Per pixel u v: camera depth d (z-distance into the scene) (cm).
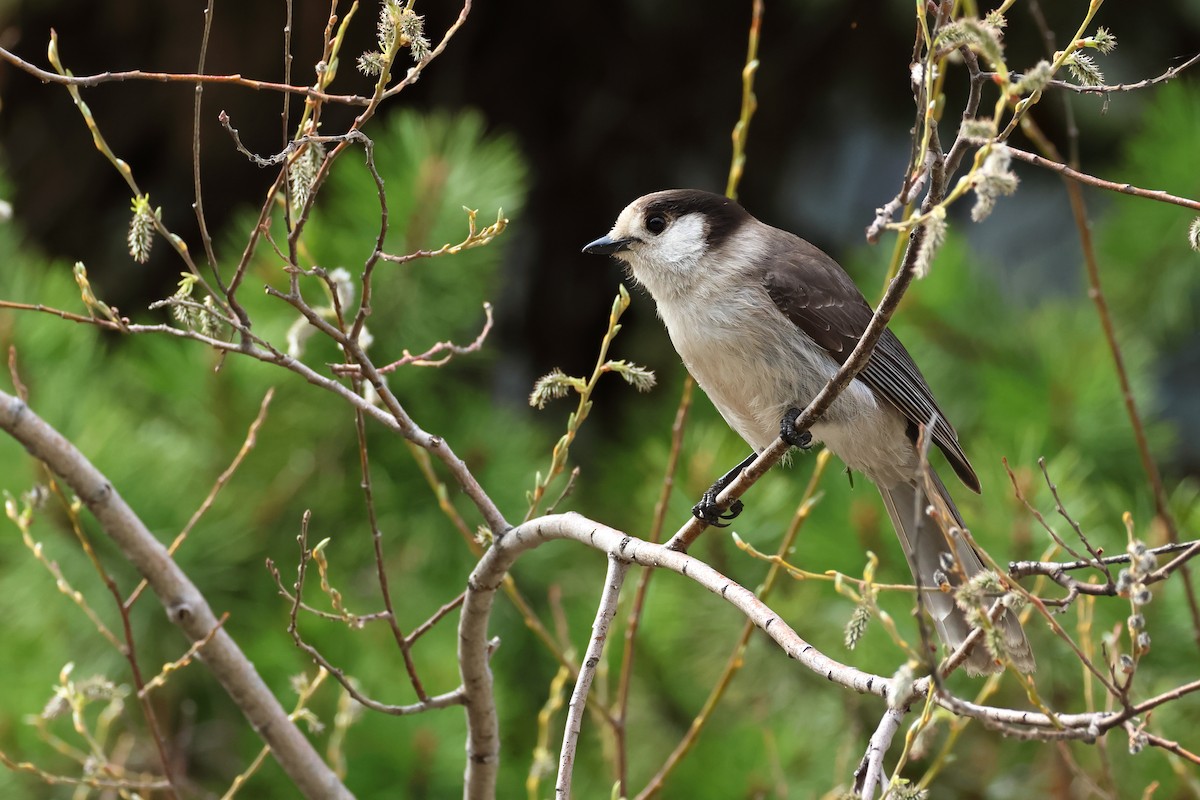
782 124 1351
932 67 430
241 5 1203
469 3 465
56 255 1305
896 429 770
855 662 847
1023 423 940
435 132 995
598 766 902
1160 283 1037
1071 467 842
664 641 888
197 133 468
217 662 558
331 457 972
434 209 955
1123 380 686
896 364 769
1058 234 1477
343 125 1216
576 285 1377
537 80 1370
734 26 1327
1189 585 613
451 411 1000
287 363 508
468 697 574
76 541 869
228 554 911
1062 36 1195
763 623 468
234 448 951
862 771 466
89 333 964
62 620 884
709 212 783
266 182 1280
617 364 551
